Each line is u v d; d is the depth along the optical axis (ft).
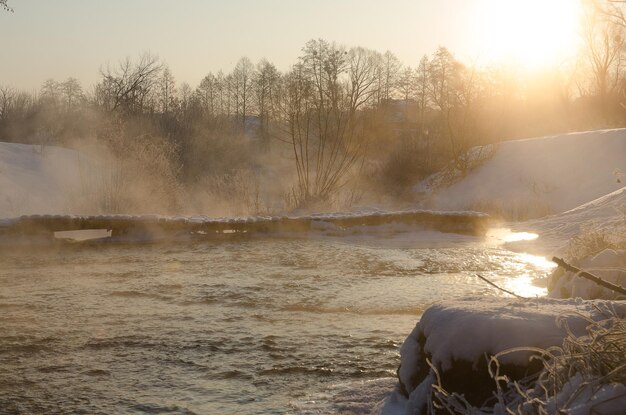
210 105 314.96
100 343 23.65
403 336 24.34
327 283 35.65
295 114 101.35
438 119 154.10
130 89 186.29
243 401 17.90
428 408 14.38
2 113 195.21
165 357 21.95
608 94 182.50
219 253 48.06
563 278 27.25
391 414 15.61
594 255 29.73
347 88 140.67
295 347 22.97
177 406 17.66
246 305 29.96
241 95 321.52
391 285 35.14
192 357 21.93
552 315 14.64
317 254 47.60
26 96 200.23
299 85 100.07
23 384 19.51
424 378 15.75
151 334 24.82
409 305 29.96
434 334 15.15
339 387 18.79
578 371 12.55
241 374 20.17
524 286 35.12
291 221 60.85
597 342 12.74
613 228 37.70
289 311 28.76
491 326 14.42
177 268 40.83
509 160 127.34
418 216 63.72
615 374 11.80
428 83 231.30
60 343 23.71
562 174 113.80
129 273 38.96
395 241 56.49
